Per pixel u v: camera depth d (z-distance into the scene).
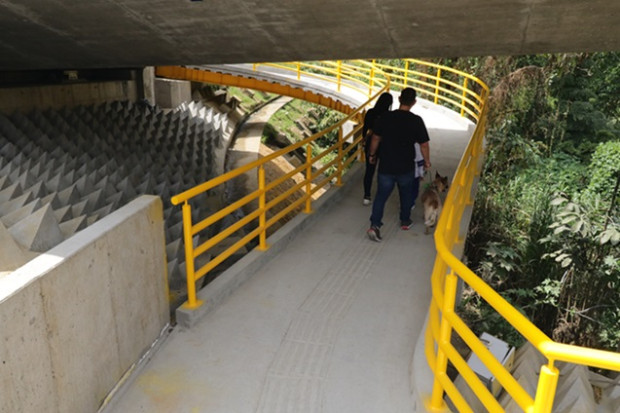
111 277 2.70
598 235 8.23
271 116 25.02
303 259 4.76
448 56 6.39
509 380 1.78
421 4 4.81
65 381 2.31
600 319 8.12
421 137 4.75
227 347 3.32
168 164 10.86
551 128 13.19
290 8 5.32
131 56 7.93
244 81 16.86
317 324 3.62
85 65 8.74
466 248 10.01
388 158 4.83
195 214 7.92
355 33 5.80
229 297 4.01
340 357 3.22
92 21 6.39
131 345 2.99
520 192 11.07
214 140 16.64
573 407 2.92
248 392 2.88
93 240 2.51
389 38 5.82
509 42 5.58
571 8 4.54
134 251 2.96
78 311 2.39
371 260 4.74
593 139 13.20
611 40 5.17
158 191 8.56
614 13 4.54
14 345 1.96
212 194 10.70
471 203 5.72
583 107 12.96
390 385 2.95
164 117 15.97
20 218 5.39
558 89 13.24
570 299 8.42
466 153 4.85
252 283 4.26
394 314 3.77
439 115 13.17
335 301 3.96
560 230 8.17
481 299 8.34
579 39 5.26
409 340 3.43
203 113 18.89
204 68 17.23
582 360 1.49
